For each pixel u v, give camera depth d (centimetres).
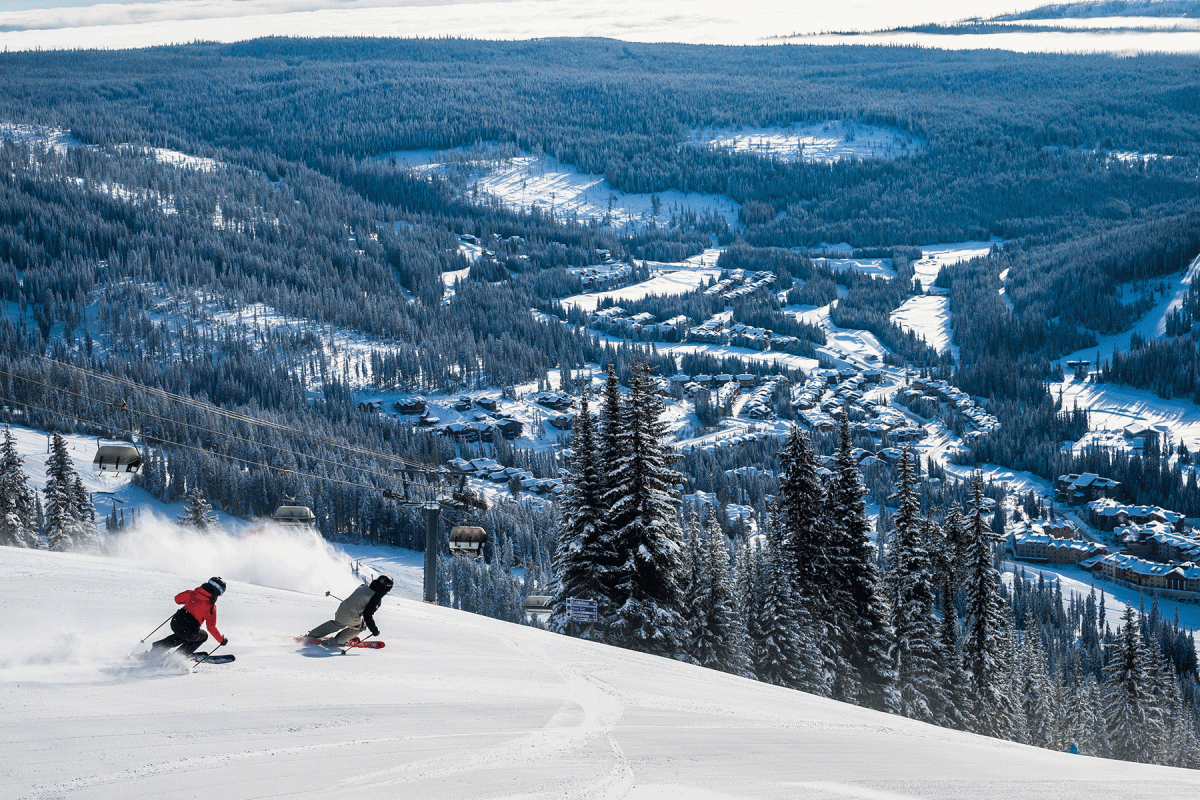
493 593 11288
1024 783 1052
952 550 5325
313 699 1101
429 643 1717
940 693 4916
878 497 18100
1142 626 12619
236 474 15125
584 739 1047
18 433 17988
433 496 4000
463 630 2008
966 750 1462
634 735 1109
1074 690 9038
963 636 5419
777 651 4500
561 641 2139
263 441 18725
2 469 7262
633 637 4066
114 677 1129
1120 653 6731
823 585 4666
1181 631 12531
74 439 18200
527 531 14175
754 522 15388
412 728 1000
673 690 1612
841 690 4609
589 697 1376
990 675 5216
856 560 4772
